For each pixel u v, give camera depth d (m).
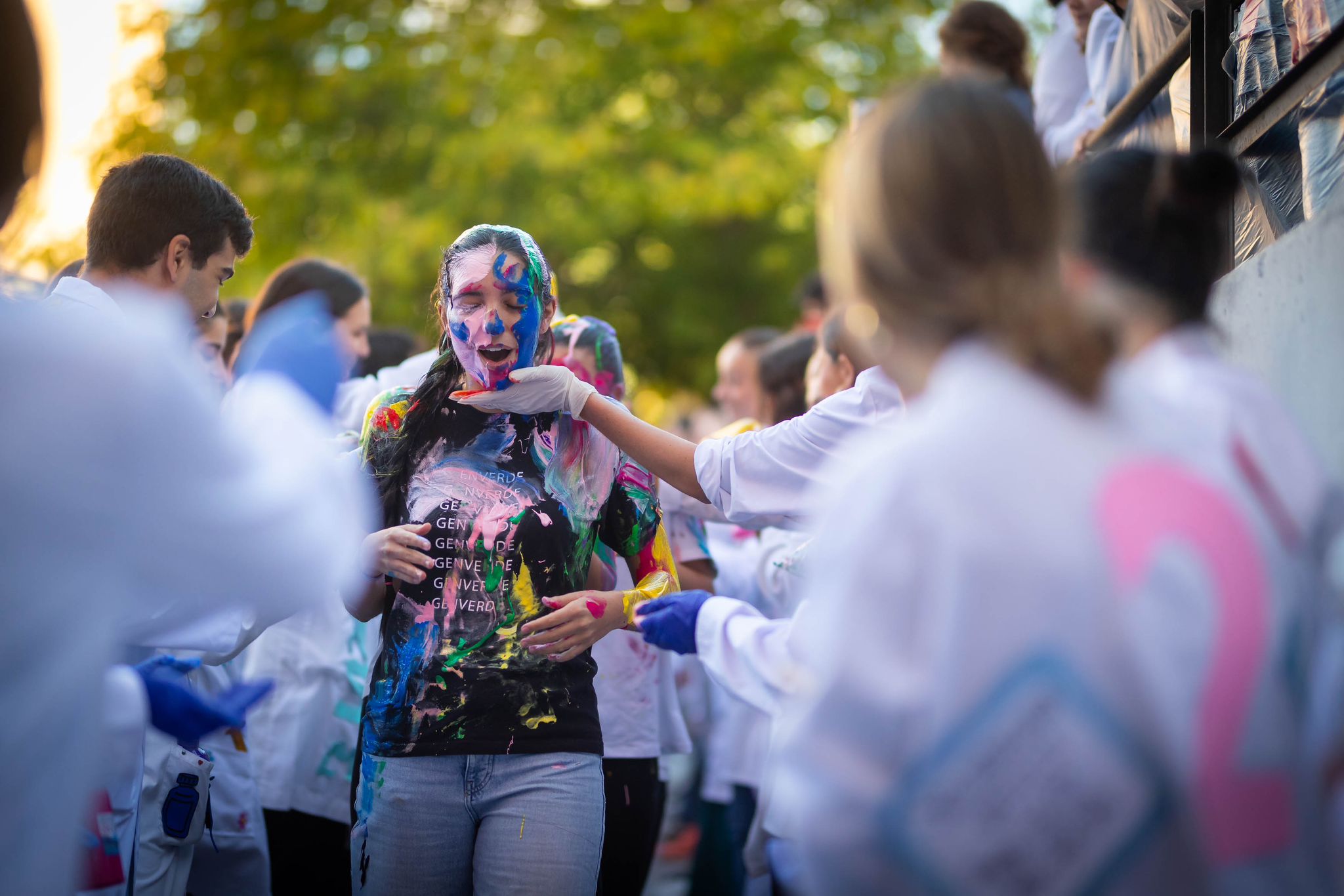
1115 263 1.48
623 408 2.55
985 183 1.26
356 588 2.44
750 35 11.10
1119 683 1.14
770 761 2.47
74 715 1.36
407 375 3.65
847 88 11.04
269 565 1.45
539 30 10.85
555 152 9.95
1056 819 1.14
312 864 3.40
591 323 3.40
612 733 3.18
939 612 1.17
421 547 2.37
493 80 10.55
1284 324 1.84
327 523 1.53
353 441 2.71
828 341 3.37
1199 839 1.13
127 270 2.47
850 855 1.20
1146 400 1.30
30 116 1.48
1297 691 1.19
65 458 1.30
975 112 1.29
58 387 1.30
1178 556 1.17
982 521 1.17
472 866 2.37
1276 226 2.30
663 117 10.78
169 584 1.43
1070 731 1.14
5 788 1.30
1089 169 1.54
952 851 1.16
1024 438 1.20
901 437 1.27
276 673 3.40
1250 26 2.42
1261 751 1.15
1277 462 1.33
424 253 9.83
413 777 2.34
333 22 10.79
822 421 2.40
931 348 1.34
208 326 3.54
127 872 2.24
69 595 1.33
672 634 1.92
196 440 1.38
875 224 1.30
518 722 2.34
